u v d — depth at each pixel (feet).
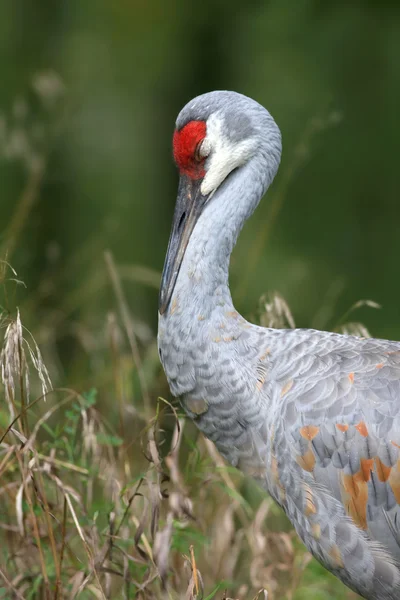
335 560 19.29
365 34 53.42
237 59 55.72
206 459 23.27
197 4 56.80
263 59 53.88
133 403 26.61
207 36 56.75
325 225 51.06
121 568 20.65
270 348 20.12
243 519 24.81
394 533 18.72
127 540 20.71
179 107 55.98
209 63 56.65
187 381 20.33
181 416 22.38
